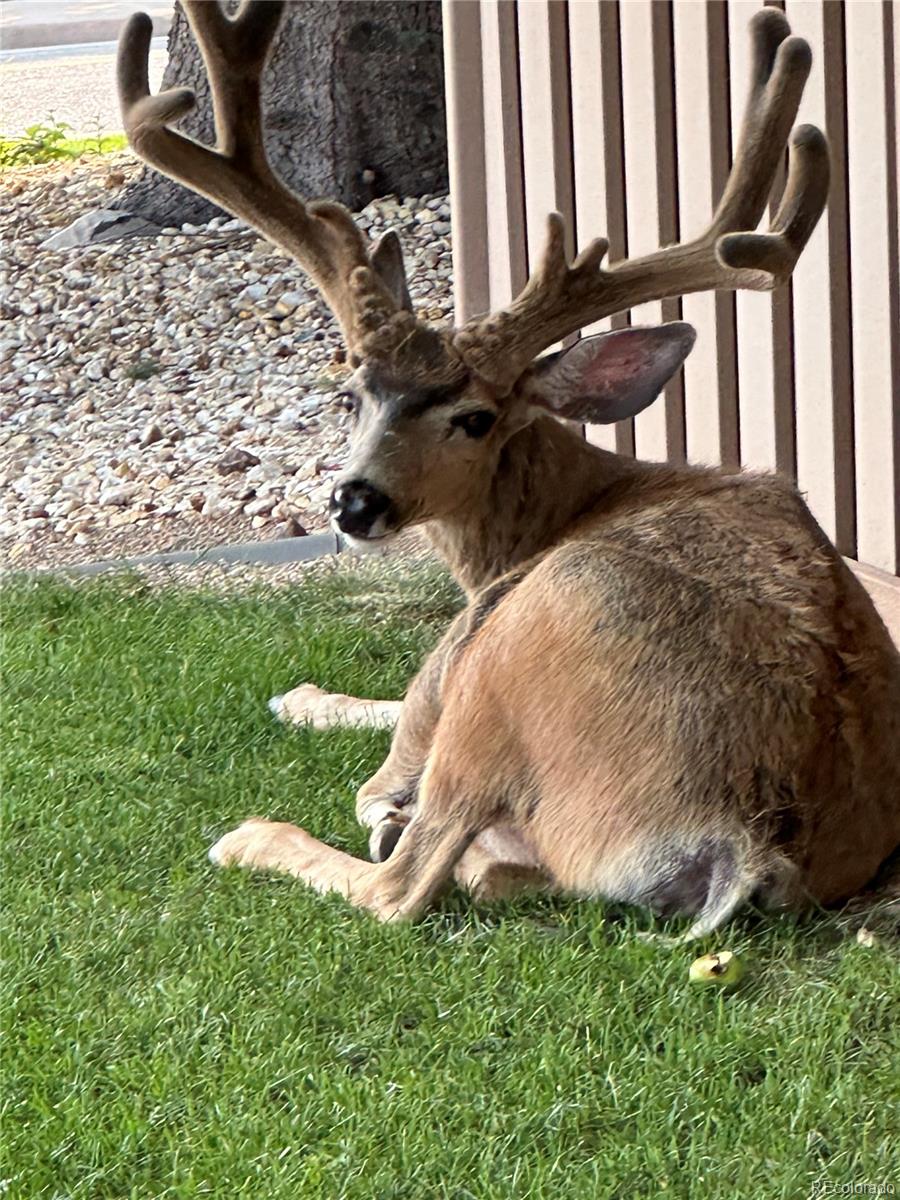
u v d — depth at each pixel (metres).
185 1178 1.47
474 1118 1.52
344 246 2.08
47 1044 1.65
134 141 2.10
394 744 2.08
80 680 2.54
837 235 2.68
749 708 1.78
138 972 1.77
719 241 1.86
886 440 2.66
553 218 2.02
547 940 1.78
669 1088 1.54
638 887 1.80
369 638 2.72
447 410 1.98
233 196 2.12
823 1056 1.58
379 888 1.86
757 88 2.07
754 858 1.75
